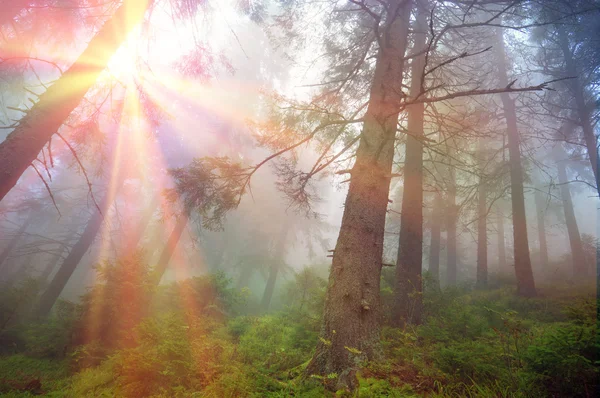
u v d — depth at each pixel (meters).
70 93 5.62
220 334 7.30
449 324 5.88
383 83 6.72
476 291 15.04
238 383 3.77
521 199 13.46
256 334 7.28
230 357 4.96
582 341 3.29
